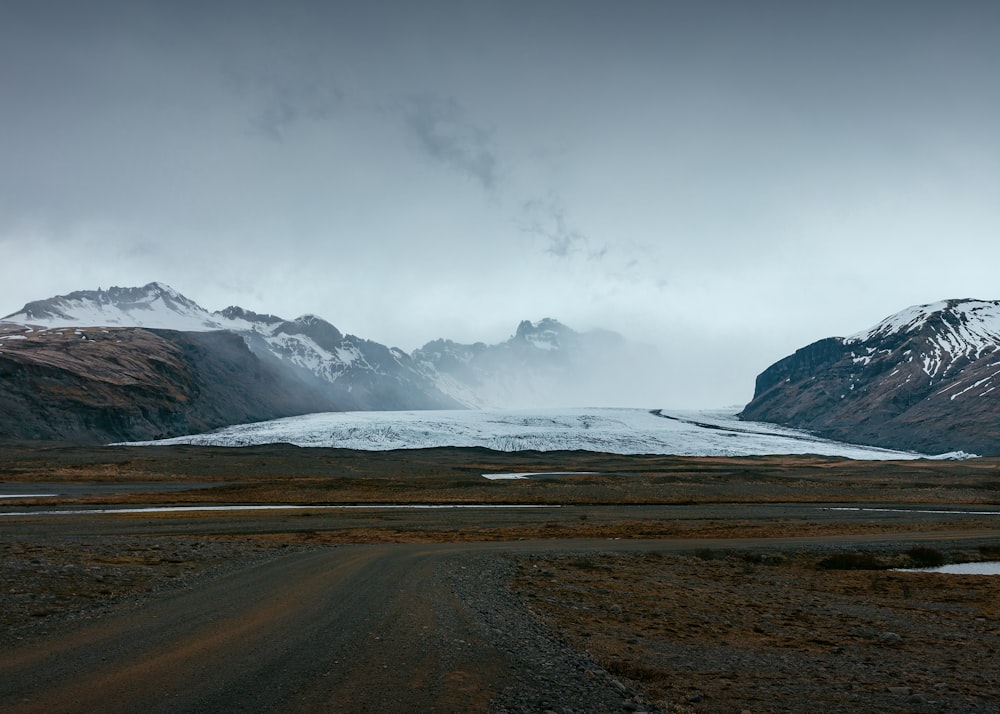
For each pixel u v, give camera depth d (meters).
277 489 84.75
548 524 54.84
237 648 13.80
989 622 23.05
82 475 107.94
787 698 12.66
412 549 37.00
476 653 13.91
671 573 32.09
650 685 12.75
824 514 67.44
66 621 16.36
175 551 32.00
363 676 11.85
